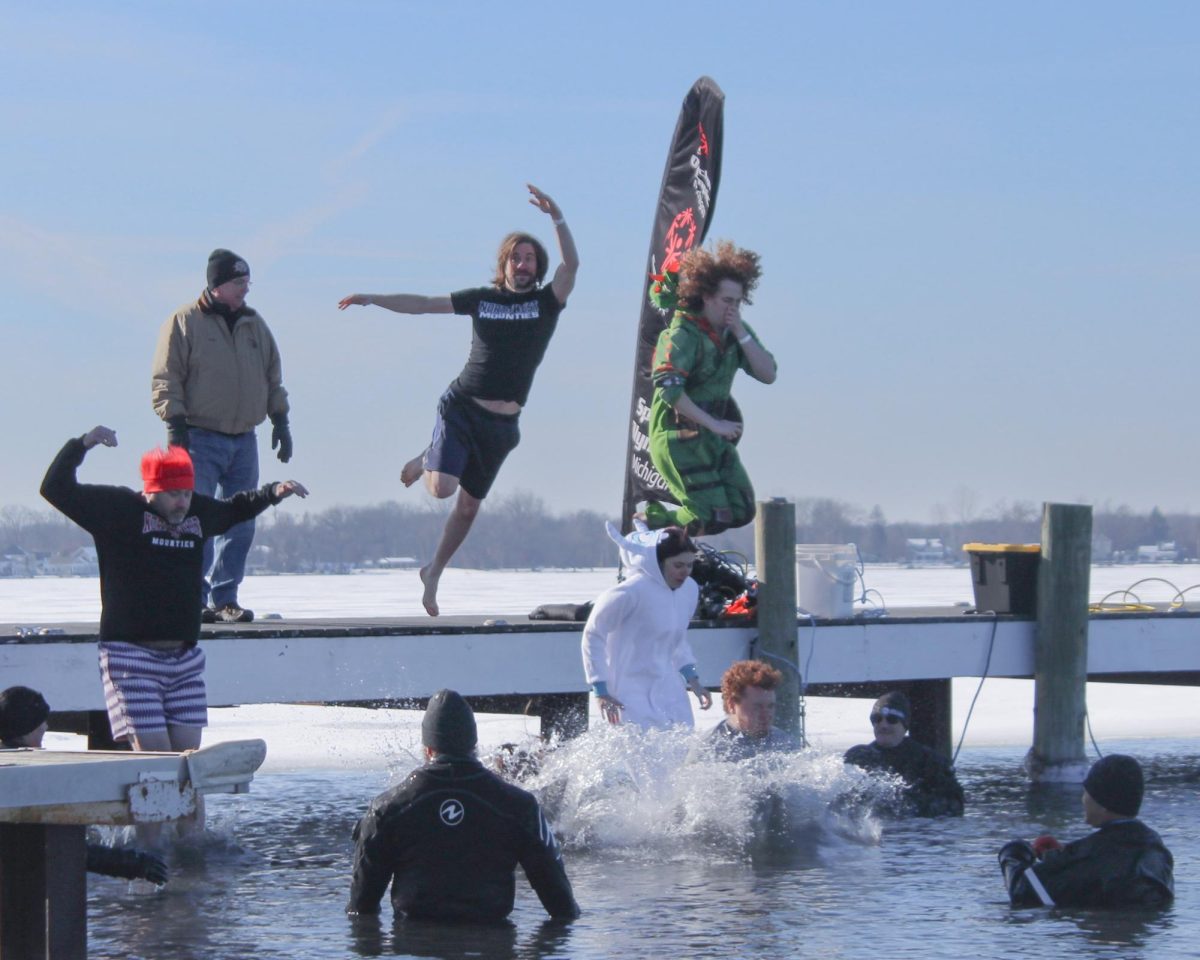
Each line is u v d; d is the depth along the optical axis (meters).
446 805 11.60
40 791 7.88
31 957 8.34
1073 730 20.44
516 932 11.36
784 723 18.41
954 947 10.95
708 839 15.20
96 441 13.18
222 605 18.45
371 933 11.34
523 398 17.81
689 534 19.02
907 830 16.05
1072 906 12.27
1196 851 15.09
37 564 190.12
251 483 18.53
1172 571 179.38
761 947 10.92
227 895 12.82
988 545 21.03
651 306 20.94
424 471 17.89
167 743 13.42
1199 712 31.64
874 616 19.88
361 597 105.19
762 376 18.83
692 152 20.62
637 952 10.77
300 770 22.25
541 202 17.20
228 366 17.89
